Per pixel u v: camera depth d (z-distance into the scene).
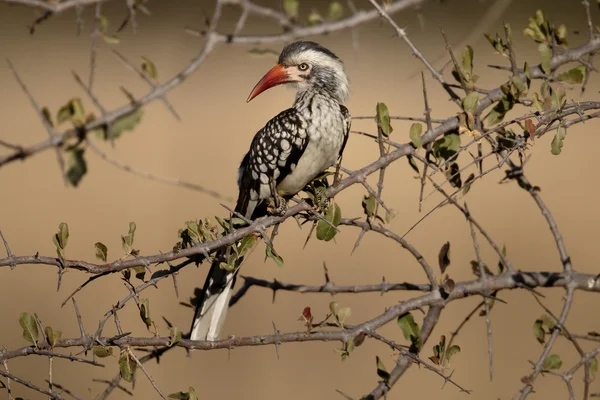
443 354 6.07
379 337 6.08
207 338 7.23
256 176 8.33
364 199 6.50
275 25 23.27
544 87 6.37
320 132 8.12
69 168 4.76
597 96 21.09
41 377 13.05
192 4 26.62
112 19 28.77
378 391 6.11
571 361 12.66
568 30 25.16
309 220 6.79
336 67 8.77
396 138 21.11
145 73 5.09
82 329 5.69
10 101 28.16
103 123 4.84
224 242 5.91
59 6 5.11
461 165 17.34
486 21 6.59
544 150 21.83
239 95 28.16
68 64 29.69
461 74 6.46
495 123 6.43
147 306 5.70
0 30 29.84
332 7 7.60
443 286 6.52
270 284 7.25
